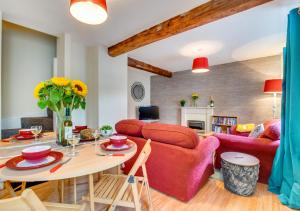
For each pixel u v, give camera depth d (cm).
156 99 636
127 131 203
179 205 158
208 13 197
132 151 116
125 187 110
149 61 458
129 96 566
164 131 170
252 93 429
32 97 352
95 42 325
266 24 247
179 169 160
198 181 177
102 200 114
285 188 166
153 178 182
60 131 136
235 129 346
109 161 98
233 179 180
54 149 124
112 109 359
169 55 405
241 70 446
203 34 283
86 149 123
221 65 481
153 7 208
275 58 396
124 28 266
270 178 189
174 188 165
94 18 154
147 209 152
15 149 124
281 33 278
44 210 55
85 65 349
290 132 158
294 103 156
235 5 178
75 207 89
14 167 84
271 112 400
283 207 156
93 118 342
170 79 596
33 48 353
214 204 161
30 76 350
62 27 263
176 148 161
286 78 170
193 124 532
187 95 555
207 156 182
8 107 321
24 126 313
